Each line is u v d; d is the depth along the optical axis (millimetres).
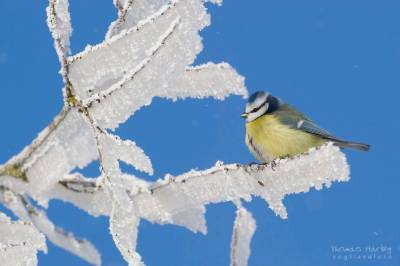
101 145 1761
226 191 2000
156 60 1619
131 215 1820
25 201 2090
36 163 1960
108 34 1808
